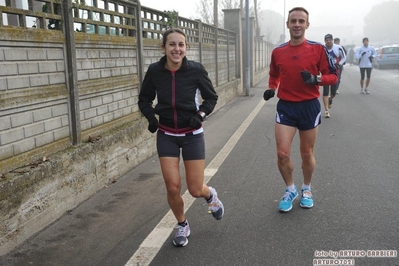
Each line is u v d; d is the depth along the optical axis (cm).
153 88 382
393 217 427
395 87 1692
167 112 366
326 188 518
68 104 485
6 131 386
